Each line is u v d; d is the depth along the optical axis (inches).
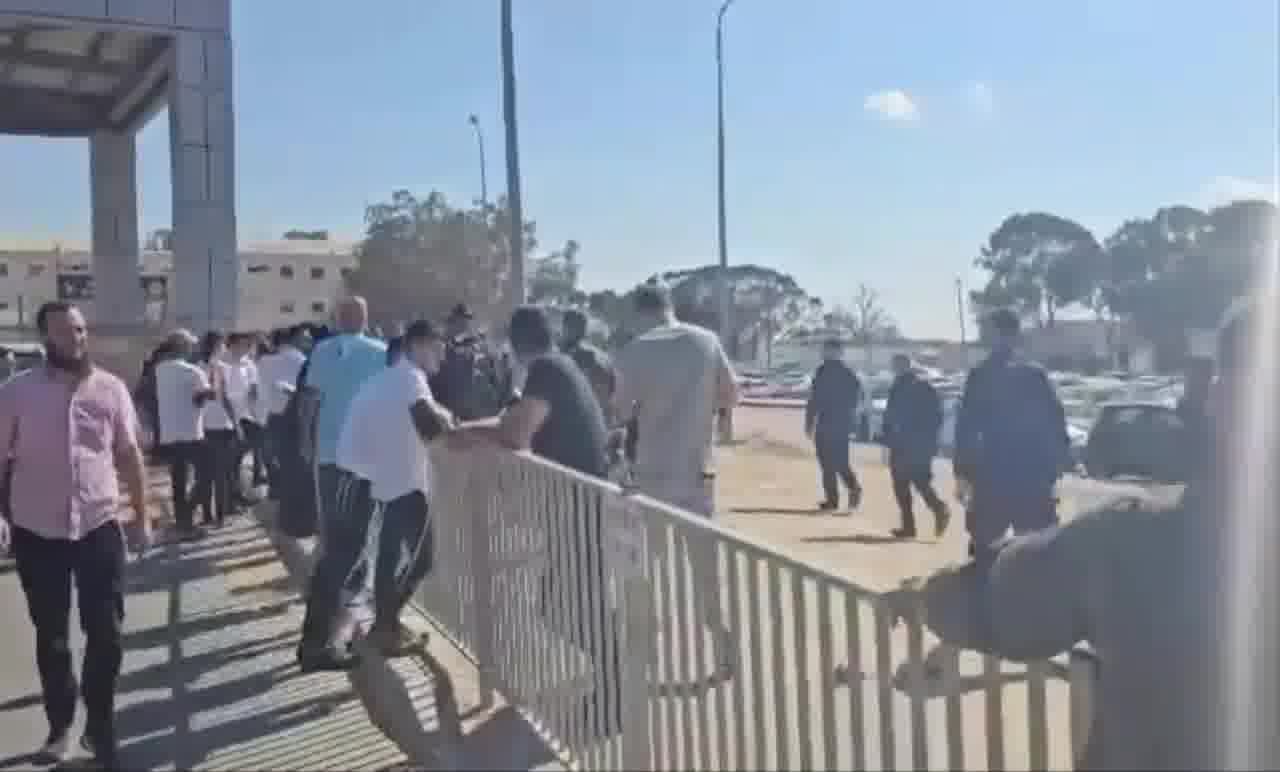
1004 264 3944.4
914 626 113.2
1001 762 111.4
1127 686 89.7
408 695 252.2
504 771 207.2
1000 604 99.1
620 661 180.9
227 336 584.4
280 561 424.2
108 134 1255.5
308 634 286.7
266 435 544.4
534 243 2731.3
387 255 2704.2
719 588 150.0
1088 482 764.0
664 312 278.7
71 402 226.4
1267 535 83.0
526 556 228.7
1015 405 293.4
